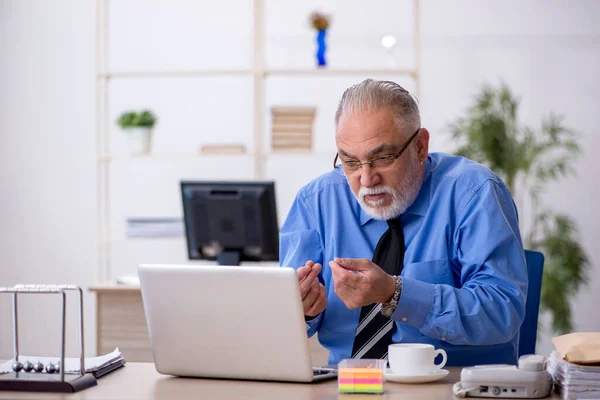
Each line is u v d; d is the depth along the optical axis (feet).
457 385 4.91
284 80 16.17
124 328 11.59
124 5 16.38
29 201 16.51
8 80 16.51
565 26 15.89
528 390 4.83
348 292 5.57
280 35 16.19
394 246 6.64
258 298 5.13
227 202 11.47
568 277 14.37
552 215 14.97
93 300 16.29
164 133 16.34
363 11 16.08
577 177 15.78
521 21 15.93
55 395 4.96
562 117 15.85
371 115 6.14
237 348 5.27
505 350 6.49
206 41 16.31
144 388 5.14
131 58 16.38
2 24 16.48
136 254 16.38
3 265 16.49
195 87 16.31
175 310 5.35
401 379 5.24
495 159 14.43
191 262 16.30
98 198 13.97
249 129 16.24
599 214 15.76
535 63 15.92
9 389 5.09
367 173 6.21
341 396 4.84
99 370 5.56
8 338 16.28
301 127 13.55
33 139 16.49
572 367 4.76
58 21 16.46
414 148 6.36
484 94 14.88
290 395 4.87
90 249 16.43
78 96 16.46
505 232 6.23
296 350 5.16
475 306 5.78
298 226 7.13
